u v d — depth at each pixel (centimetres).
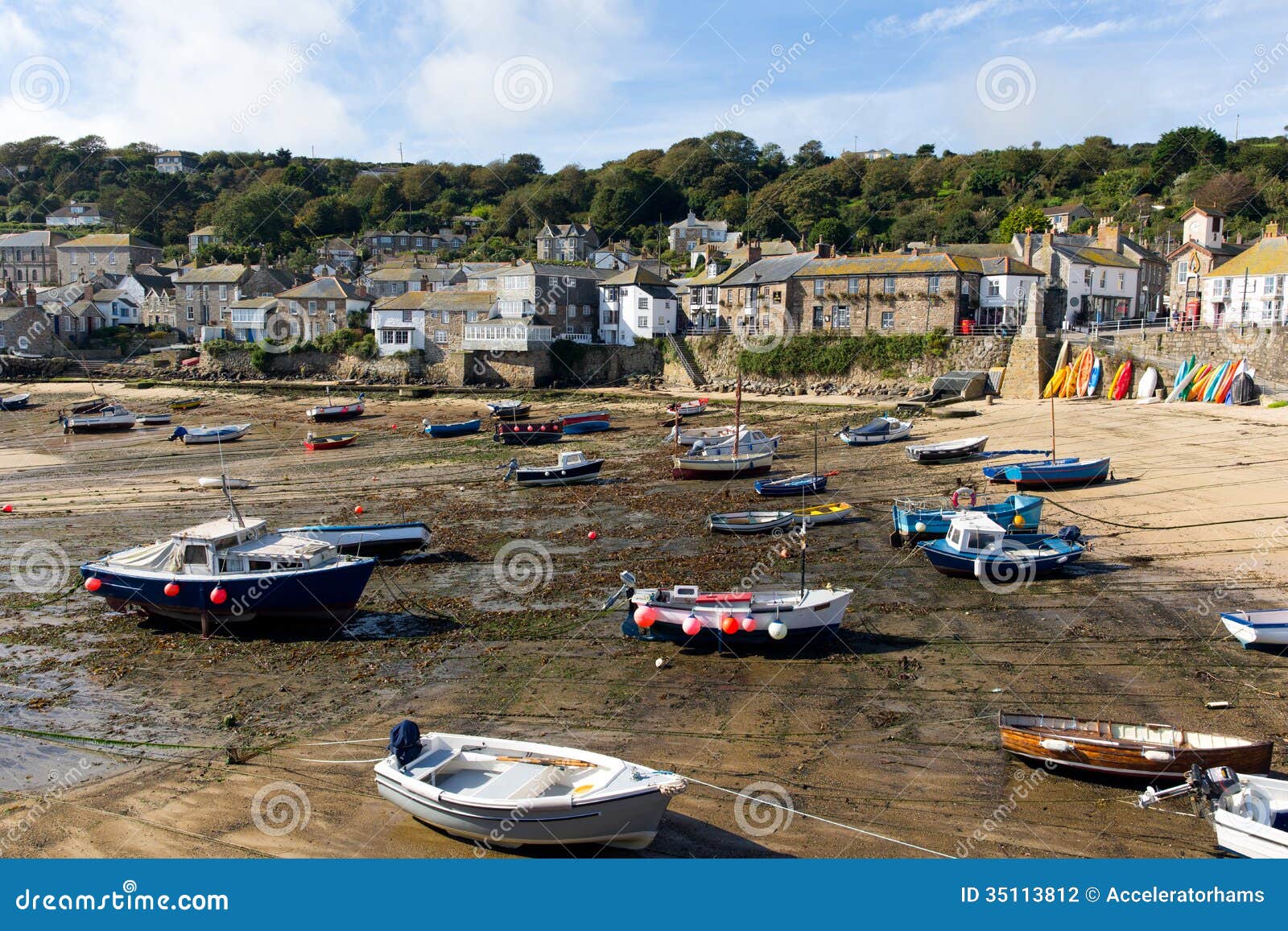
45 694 1881
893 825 1388
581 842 1303
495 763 1403
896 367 6444
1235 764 1416
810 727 1691
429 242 13112
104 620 2311
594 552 2908
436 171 15162
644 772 1335
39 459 4853
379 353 8288
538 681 1917
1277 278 5528
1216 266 6944
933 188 11644
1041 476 3441
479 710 1784
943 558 2509
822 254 7525
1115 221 7550
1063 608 2248
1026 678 1875
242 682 1934
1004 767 1543
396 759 1380
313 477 4259
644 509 3500
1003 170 11475
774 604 2031
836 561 2725
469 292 8438
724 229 11819
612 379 7888
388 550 2886
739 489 3806
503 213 13762
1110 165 11488
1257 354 4891
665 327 8281
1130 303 7162
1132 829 1370
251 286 9775
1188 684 1820
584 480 4041
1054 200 10725
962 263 6588
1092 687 1823
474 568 2747
